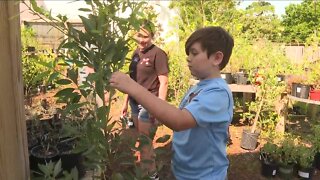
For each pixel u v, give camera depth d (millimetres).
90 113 1228
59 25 1106
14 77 1153
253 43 7000
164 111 1190
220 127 1404
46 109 3691
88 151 1133
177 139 1555
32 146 2201
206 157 1445
